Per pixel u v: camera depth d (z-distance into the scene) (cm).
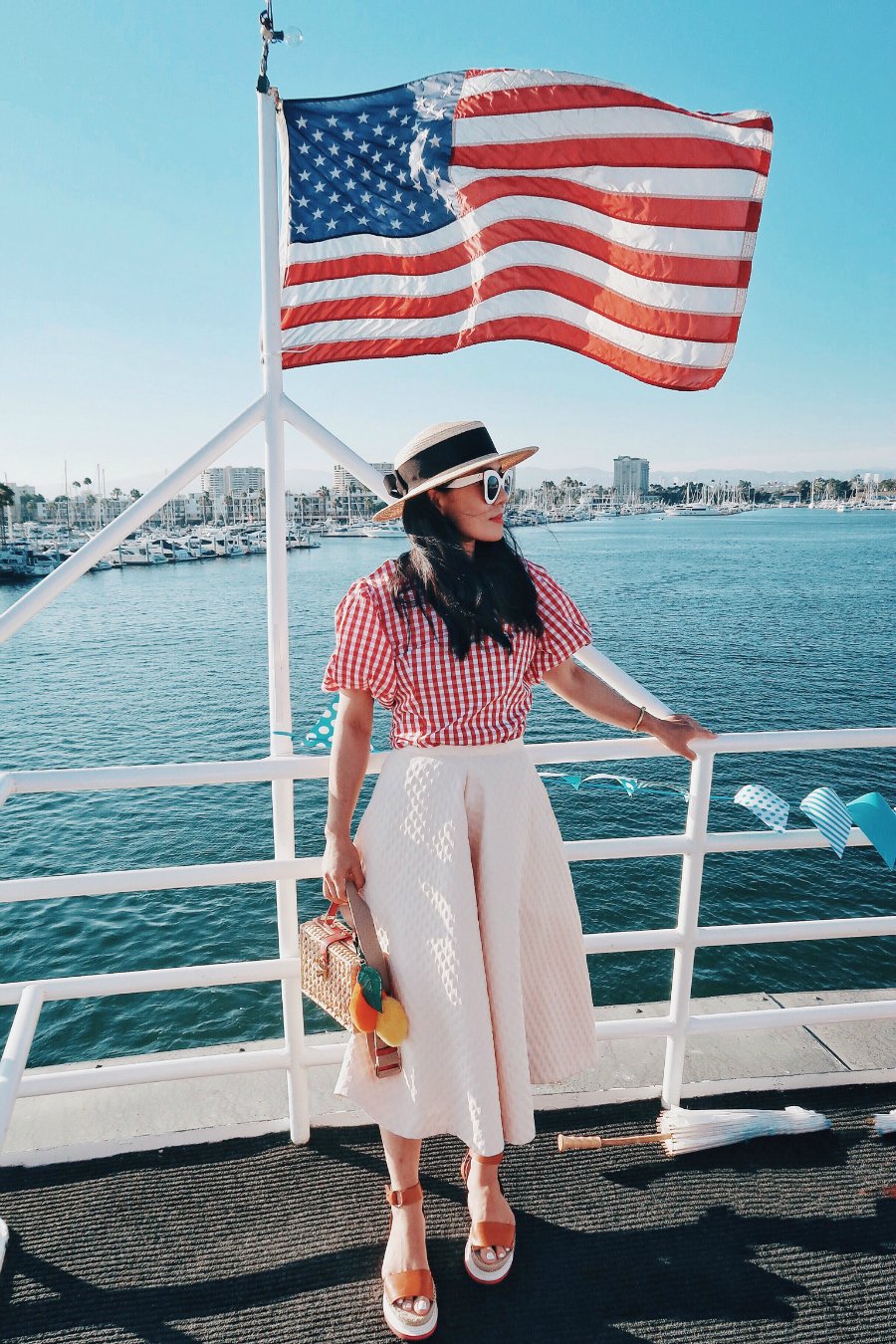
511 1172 183
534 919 155
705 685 2991
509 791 146
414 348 224
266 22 179
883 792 1753
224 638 4581
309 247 218
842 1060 230
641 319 230
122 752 2441
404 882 143
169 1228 168
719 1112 193
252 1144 191
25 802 1927
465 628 137
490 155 220
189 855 1625
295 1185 179
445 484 139
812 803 184
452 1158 187
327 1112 204
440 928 141
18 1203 174
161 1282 155
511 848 145
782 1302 152
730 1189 179
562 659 158
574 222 225
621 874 1397
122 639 4675
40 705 3072
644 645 3788
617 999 1088
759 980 1109
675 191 223
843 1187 179
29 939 1321
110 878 162
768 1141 192
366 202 218
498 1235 153
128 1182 180
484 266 224
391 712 152
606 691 171
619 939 189
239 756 2372
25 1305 151
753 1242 165
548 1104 203
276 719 183
